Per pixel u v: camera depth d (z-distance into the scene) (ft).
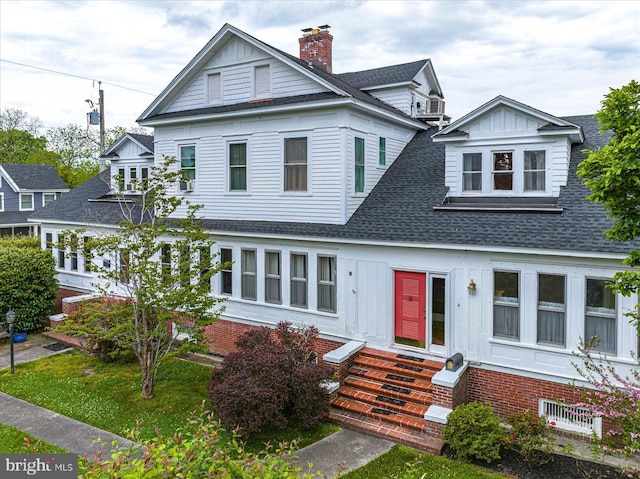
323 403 32.99
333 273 43.01
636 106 20.92
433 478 26.66
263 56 48.29
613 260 30.35
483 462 28.40
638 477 25.30
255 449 30.09
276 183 47.19
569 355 32.17
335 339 43.01
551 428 29.89
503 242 33.60
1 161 195.62
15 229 118.52
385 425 32.83
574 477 26.71
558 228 33.55
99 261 63.31
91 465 16.08
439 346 38.14
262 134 47.78
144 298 37.35
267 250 46.68
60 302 69.92
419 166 49.90
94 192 75.51
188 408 36.50
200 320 40.73
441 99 67.00
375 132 48.73
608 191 20.71
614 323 30.86
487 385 35.55
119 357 46.98
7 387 41.16
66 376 43.75
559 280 32.65
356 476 26.94
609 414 23.63
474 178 41.04
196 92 53.16
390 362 38.60
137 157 69.10
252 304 48.11
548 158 37.76
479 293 35.50
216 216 51.78
